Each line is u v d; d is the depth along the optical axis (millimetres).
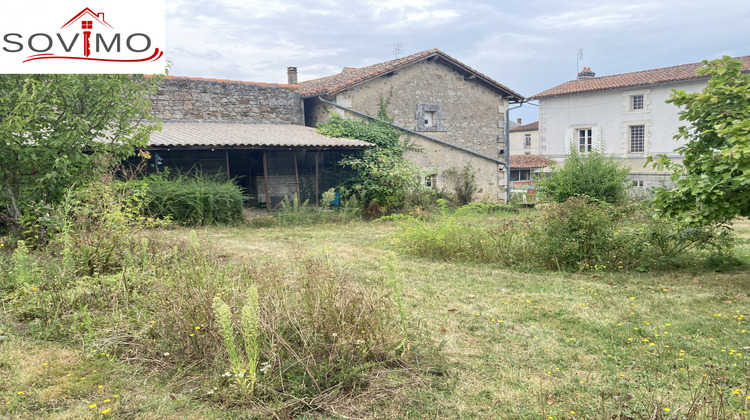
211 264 5852
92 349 4047
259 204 16828
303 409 3307
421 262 8148
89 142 8320
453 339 4590
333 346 3781
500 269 7637
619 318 5164
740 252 8195
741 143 5566
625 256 7703
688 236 7340
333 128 17500
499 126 21672
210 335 3918
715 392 3371
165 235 7715
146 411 3225
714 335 4609
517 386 3646
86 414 3150
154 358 3932
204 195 12258
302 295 4422
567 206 7773
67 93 7855
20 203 7996
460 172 19781
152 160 14414
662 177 23344
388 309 4449
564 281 6820
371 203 15594
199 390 3488
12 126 7324
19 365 3783
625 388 3590
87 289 5148
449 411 3297
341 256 8516
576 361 4113
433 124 20250
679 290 6227
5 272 5844
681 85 25188
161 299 4633
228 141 13977
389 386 3598
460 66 20281
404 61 19000
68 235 6094
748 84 6559
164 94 16703
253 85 18328
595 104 28266
